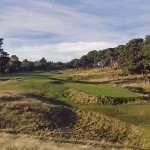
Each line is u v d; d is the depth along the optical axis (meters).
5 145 24.39
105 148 26.70
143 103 48.22
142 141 33.19
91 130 37.56
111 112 43.38
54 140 28.42
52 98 53.41
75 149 24.72
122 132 36.19
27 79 73.75
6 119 38.91
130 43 110.06
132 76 92.00
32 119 39.28
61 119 40.53
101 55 170.50
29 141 26.28
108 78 94.06
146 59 83.00
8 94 48.84
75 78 98.44
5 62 103.38
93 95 50.97
